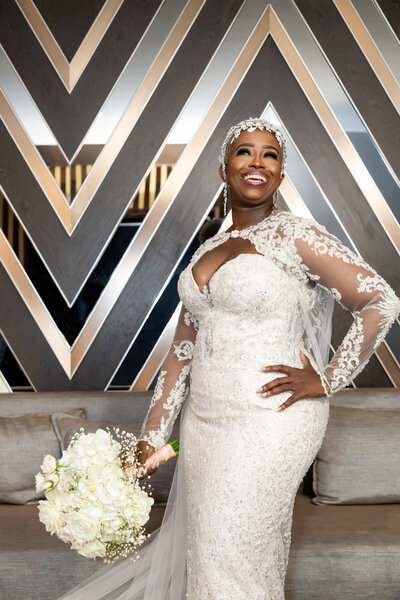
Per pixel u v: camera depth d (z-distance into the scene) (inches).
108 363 152.0
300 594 96.8
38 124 152.6
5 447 119.4
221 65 151.9
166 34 152.1
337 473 116.2
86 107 152.3
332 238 85.4
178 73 152.0
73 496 76.7
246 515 79.4
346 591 97.2
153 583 92.1
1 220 152.7
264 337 84.0
